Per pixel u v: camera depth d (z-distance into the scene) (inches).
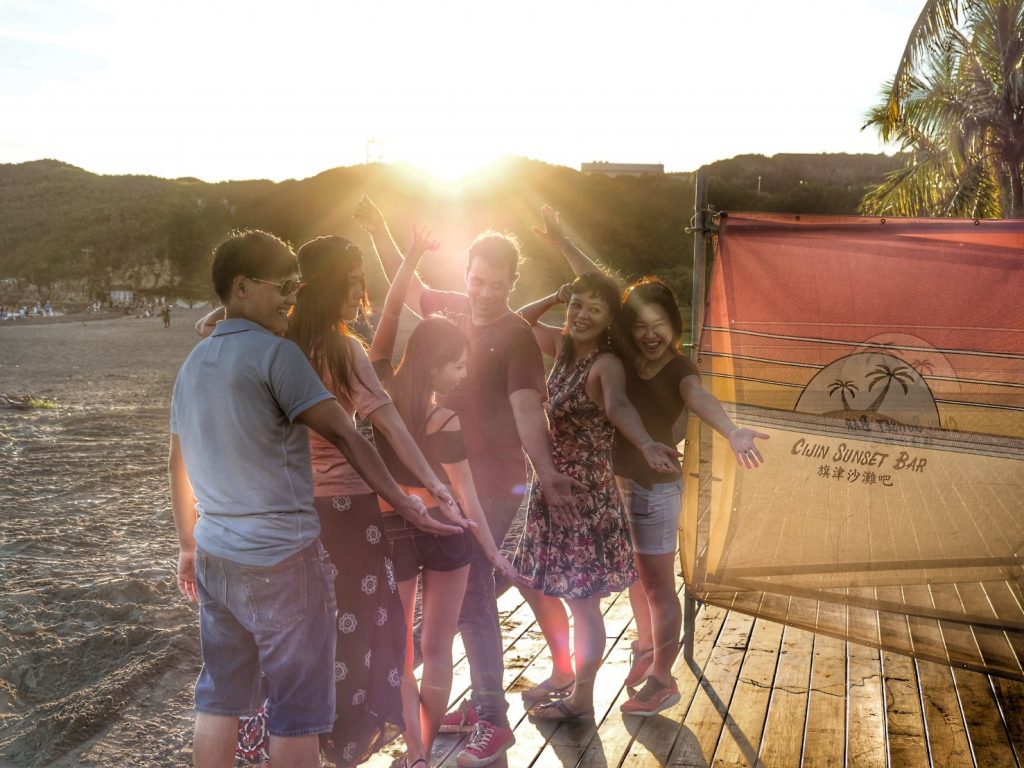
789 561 158.4
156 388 814.5
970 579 148.3
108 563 255.8
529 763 135.0
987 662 147.4
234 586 101.0
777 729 144.8
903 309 149.6
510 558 261.1
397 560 124.0
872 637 154.9
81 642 194.7
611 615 200.8
